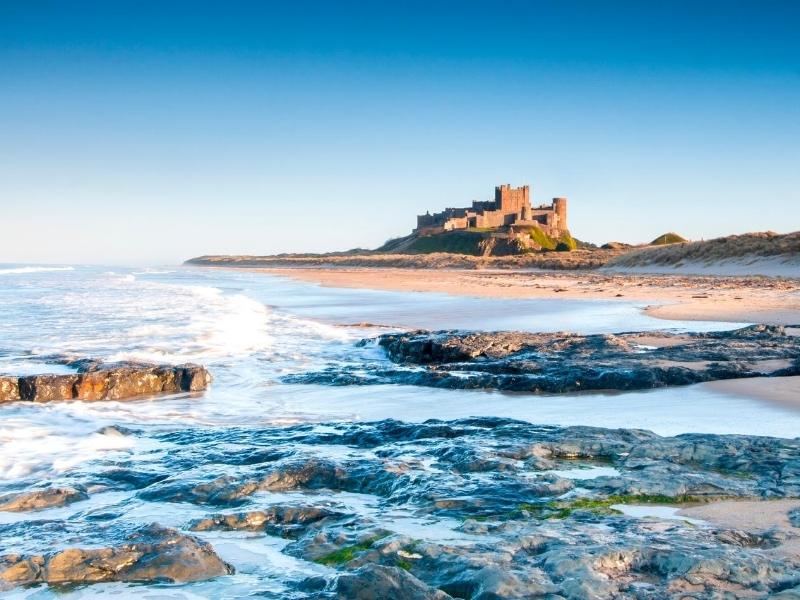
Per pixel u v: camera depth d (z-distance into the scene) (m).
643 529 6.61
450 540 6.51
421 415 13.78
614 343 20.39
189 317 33.56
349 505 7.93
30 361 20.08
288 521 7.39
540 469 8.89
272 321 32.47
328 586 5.59
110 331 27.53
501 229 194.38
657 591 5.30
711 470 8.63
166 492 8.52
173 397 16.36
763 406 13.04
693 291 47.44
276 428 12.41
